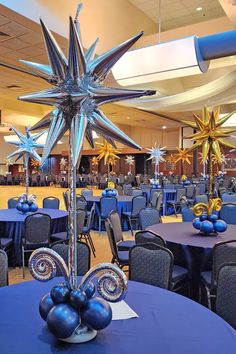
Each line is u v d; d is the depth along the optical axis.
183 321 1.55
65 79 1.40
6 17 4.57
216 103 9.94
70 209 1.49
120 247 4.01
